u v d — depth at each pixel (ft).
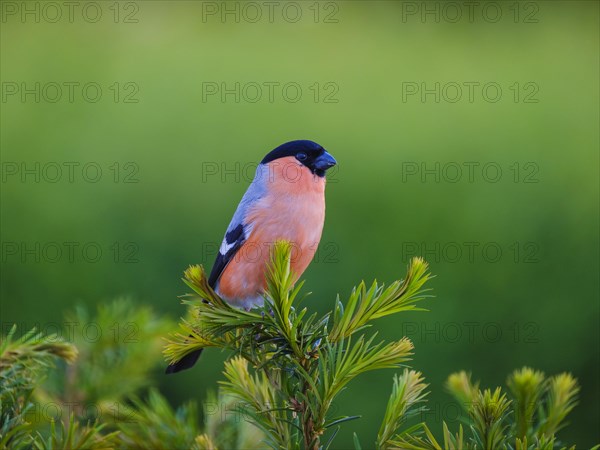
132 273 37.42
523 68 45.65
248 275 20.72
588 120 38.19
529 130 38.01
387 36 51.75
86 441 10.54
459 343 33.86
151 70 44.65
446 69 46.73
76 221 37.86
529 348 34.19
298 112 42.29
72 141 40.24
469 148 37.68
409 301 12.45
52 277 37.52
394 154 37.42
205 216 38.24
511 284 34.47
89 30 49.26
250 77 44.80
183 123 41.29
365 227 35.76
